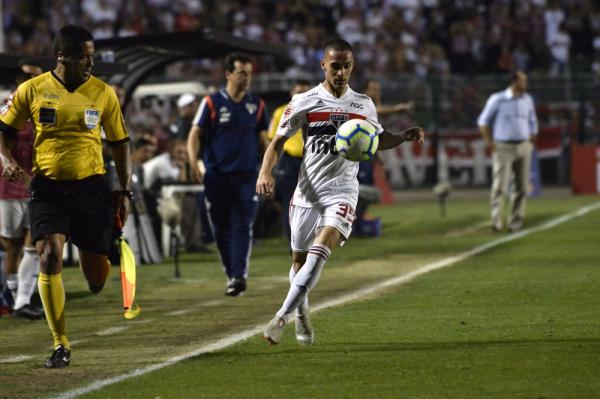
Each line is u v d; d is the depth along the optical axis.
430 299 30.56
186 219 46.88
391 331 25.45
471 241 47.88
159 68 47.91
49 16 89.81
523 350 22.66
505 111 50.50
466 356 22.22
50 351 24.28
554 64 102.25
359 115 23.30
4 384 20.61
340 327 26.19
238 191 33.44
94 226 22.95
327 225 22.84
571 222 54.66
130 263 23.12
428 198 77.75
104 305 31.69
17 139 28.97
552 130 87.06
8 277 30.31
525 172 50.78
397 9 102.62
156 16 93.44
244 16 97.94
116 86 41.38
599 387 19.20
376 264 40.53
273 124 43.84
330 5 102.50
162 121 57.06
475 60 102.31
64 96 22.52
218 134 33.59
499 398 18.59
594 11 106.25
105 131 23.27
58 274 22.33
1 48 54.41
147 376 21.05
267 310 29.88
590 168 76.75
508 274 35.62
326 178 23.25
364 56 97.31
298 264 24.11
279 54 50.06
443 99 90.50
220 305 31.25
